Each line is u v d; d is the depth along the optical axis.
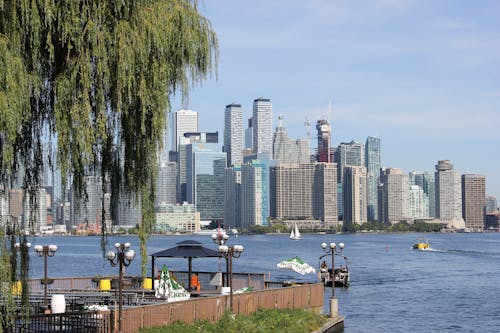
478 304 80.19
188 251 52.69
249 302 44.81
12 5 20.47
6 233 22.00
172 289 47.06
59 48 22.25
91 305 42.41
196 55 24.50
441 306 77.69
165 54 23.72
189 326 37.59
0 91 19.61
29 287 23.94
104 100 22.44
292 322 45.03
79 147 21.80
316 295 53.19
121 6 22.88
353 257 197.62
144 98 22.83
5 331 22.06
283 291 49.03
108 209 24.39
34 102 22.42
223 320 40.03
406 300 83.38
